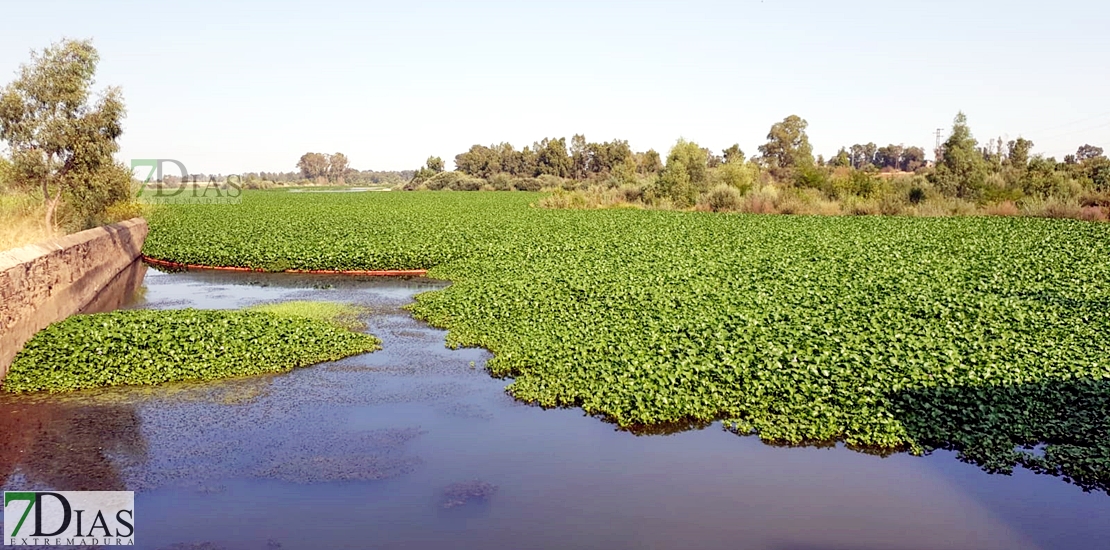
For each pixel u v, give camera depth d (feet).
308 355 43.24
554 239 96.27
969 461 28.91
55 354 40.34
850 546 23.08
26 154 72.43
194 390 37.50
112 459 29.43
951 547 23.04
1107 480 26.68
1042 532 23.90
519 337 45.65
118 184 81.87
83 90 75.46
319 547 22.85
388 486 27.25
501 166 418.31
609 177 275.18
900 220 126.00
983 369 35.04
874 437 30.55
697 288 56.75
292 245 90.12
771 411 33.50
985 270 65.77
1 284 38.14
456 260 80.53
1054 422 30.35
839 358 37.24
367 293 67.41
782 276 62.75
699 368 36.81
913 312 47.91
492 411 35.12
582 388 36.50
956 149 167.22
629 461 29.48
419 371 41.45
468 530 24.04
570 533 23.86
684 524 24.48
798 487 27.14
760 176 245.86
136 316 47.21
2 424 32.86
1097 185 163.73
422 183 358.23
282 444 31.07
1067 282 58.44
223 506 25.62
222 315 48.19
